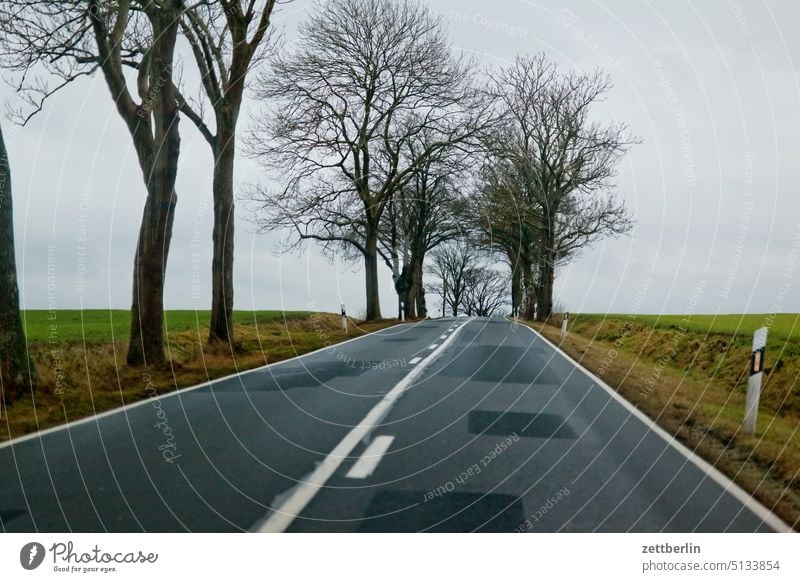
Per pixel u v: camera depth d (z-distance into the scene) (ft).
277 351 65.82
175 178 50.06
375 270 126.11
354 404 33.73
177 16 49.19
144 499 18.03
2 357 35.14
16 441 25.61
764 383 45.27
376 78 107.65
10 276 35.86
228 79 61.57
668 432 27.14
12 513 17.02
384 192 123.85
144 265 48.96
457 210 142.61
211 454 23.12
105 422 29.35
